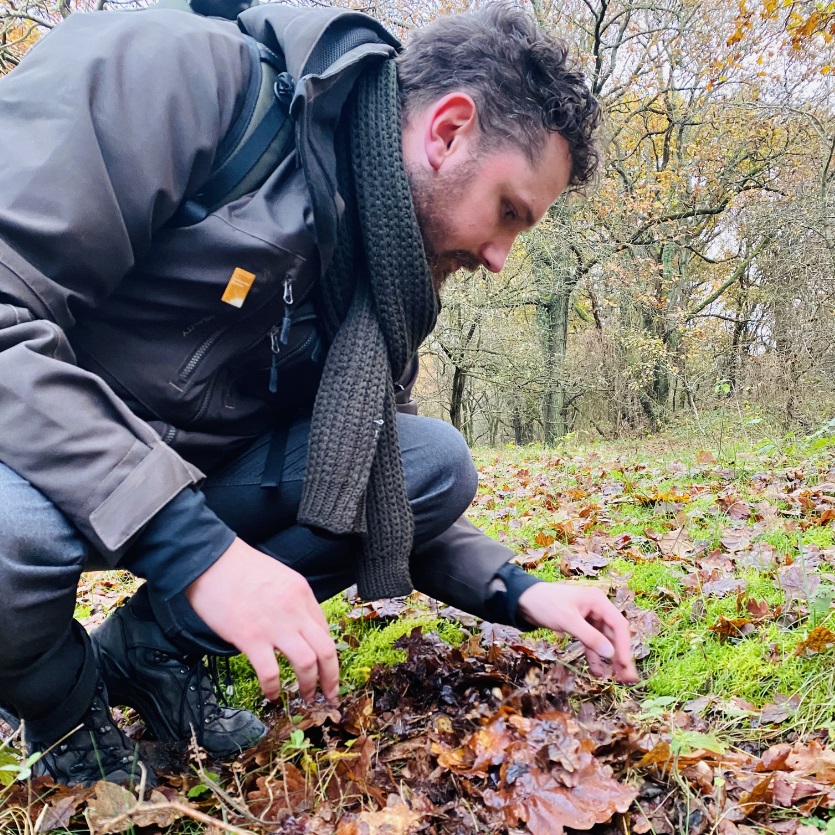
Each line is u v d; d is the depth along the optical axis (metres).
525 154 1.24
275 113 1.17
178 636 1.21
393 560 1.31
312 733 1.34
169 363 1.18
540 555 2.48
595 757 1.16
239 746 1.29
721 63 11.17
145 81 1.03
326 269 1.24
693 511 2.82
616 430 12.38
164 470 0.96
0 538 0.91
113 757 1.19
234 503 1.41
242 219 1.12
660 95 13.07
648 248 13.32
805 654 1.46
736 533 2.50
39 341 0.94
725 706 1.31
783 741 1.24
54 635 1.03
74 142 0.97
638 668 1.55
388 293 1.24
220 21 1.29
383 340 1.28
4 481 0.94
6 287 0.94
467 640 1.75
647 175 12.51
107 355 1.16
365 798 1.13
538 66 1.24
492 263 1.39
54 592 0.96
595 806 1.03
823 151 10.43
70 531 0.96
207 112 1.09
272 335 1.24
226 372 1.28
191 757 1.18
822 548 2.16
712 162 12.79
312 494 1.21
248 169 1.15
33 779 1.16
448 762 1.17
